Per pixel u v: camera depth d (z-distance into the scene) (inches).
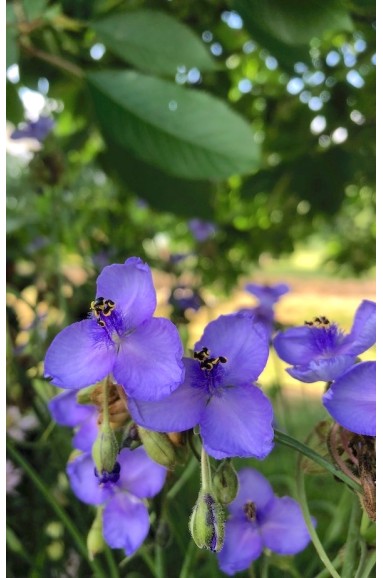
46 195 13.1
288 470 10.2
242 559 5.7
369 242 23.9
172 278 15.9
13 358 9.0
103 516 5.6
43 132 11.8
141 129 9.4
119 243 16.2
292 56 10.9
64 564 9.1
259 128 18.1
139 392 4.4
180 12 13.9
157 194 12.3
